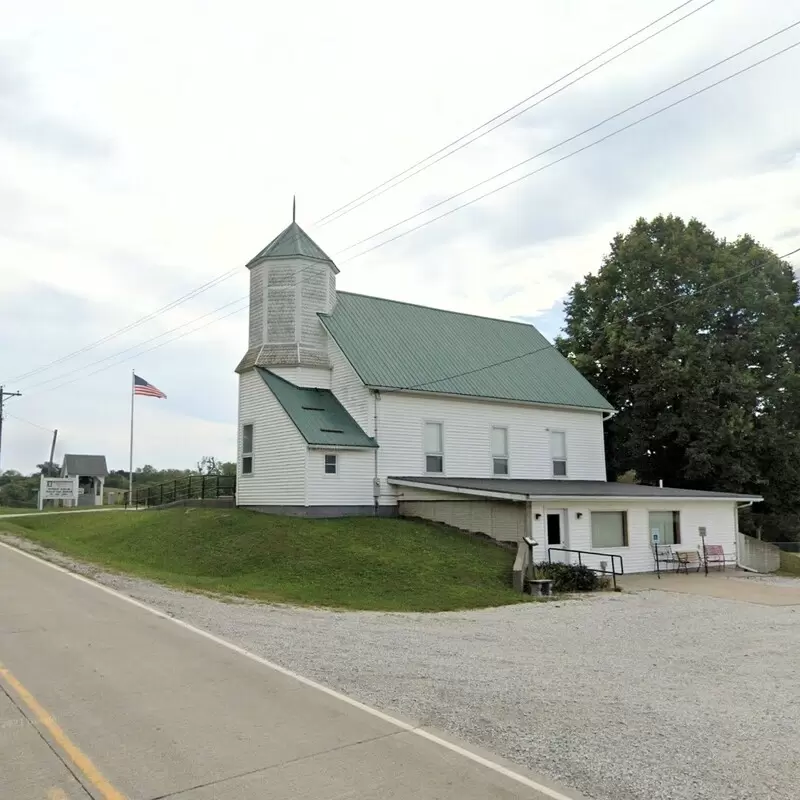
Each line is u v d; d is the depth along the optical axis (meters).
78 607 12.52
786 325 36.31
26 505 69.94
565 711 7.37
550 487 25.23
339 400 27.08
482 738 6.37
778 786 5.47
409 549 20.66
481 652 10.63
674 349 35.44
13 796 5.04
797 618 15.47
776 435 34.84
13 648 9.46
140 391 40.31
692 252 37.59
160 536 23.09
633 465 39.25
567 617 15.05
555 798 5.10
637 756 6.02
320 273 28.53
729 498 27.33
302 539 20.59
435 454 27.03
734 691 8.77
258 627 11.43
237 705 7.13
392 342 28.66
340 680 8.27
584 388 32.38
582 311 42.19
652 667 10.18
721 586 21.31
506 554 21.66
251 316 28.78
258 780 5.32
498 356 31.45
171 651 9.39
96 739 6.15
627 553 25.05
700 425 34.69
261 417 26.41
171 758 5.73
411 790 5.18
